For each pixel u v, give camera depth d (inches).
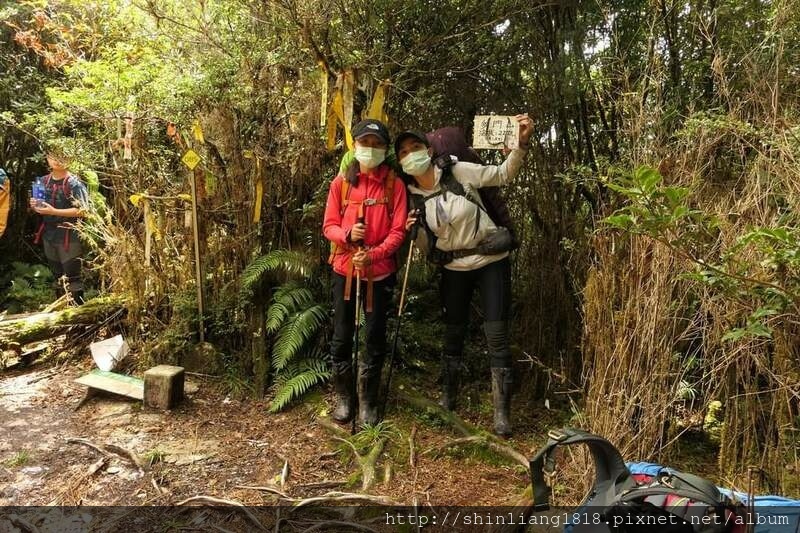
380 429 123.6
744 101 98.5
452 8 136.3
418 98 146.6
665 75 120.0
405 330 156.3
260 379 142.3
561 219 140.4
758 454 90.1
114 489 104.9
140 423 128.6
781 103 96.3
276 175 147.9
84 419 131.4
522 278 151.3
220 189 152.6
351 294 124.8
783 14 96.7
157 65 152.9
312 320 141.6
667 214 62.7
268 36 139.4
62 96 150.9
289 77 141.5
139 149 154.0
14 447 118.4
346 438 121.7
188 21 151.9
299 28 129.8
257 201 142.6
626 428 94.9
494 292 122.6
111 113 148.6
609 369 98.8
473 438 119.2
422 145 115.8
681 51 121.8
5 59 215.6
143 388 139.6
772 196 84.0
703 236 74.2
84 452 117.0
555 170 140.0
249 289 147.3
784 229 63.6
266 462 114.7
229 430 127.3
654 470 80.5
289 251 145.4
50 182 181.3
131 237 156.3
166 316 160.9
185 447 119.6
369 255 117.8
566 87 130.3
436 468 113.0
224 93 142.9
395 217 119.8
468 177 119.3
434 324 166.1
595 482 78.6
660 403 94.4
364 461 112.6
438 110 153.9
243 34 142.0
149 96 147.9
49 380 153.3
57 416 132.7
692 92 117.2
